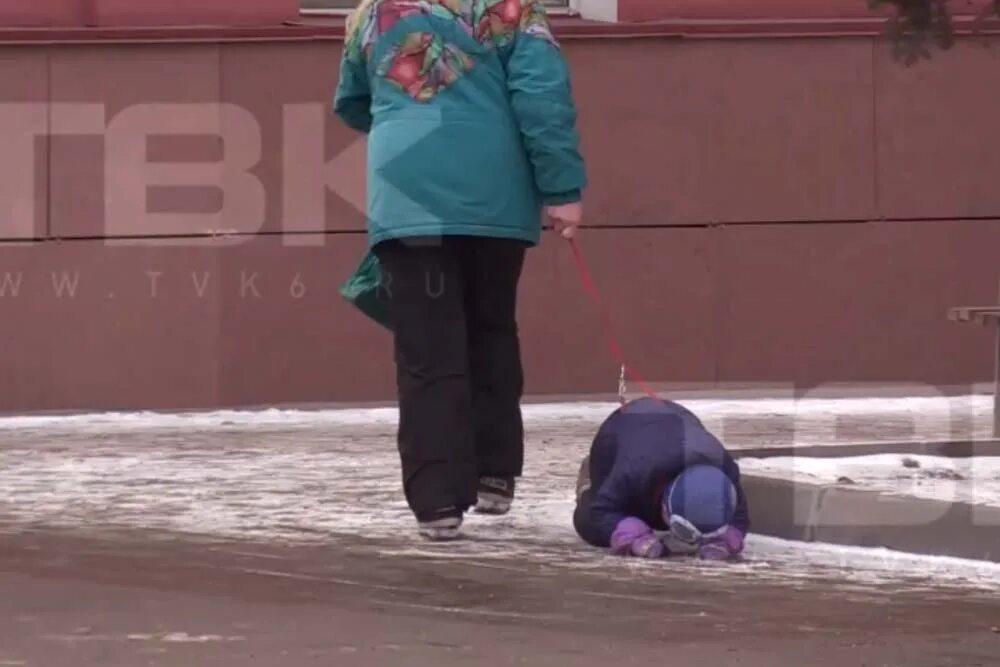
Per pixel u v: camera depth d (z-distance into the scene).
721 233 34.81
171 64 33.28
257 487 22.66
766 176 34.91
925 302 35.38
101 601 15.27
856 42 34.94
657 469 17.72
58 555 17.61
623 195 34.50
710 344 34.84
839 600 15.65
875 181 35.16
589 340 34.44
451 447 18.45
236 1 33.62
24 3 33.00
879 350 35.31
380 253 18.48
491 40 18.28
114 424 31.22
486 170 18.23
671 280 34.72
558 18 35.34
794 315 35.03
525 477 23.72
